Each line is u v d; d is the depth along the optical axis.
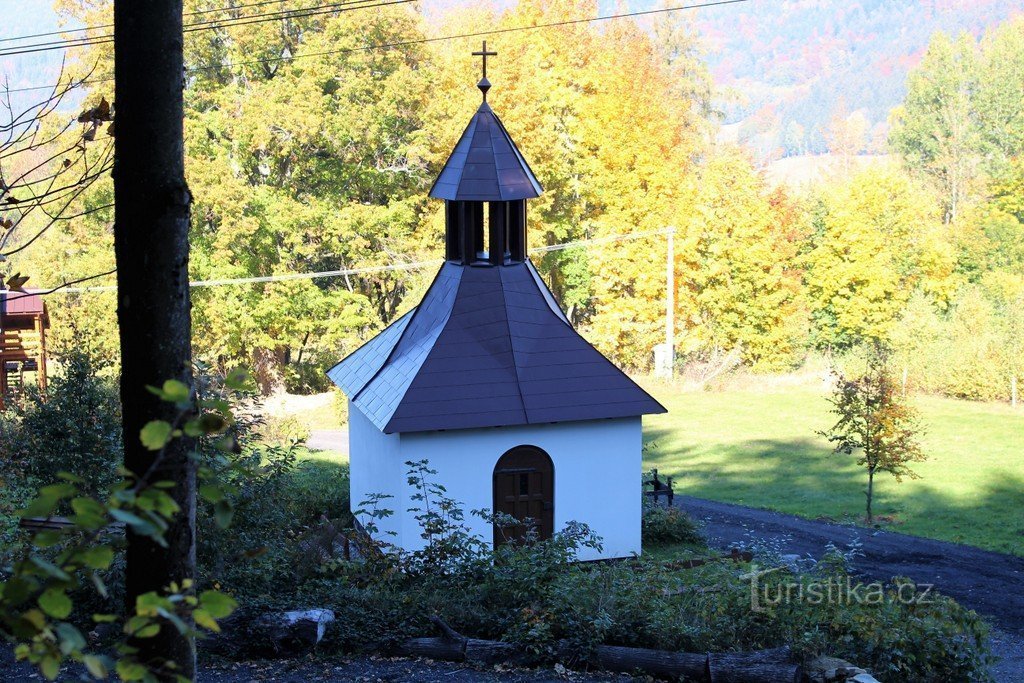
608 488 20.66
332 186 47.72
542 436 20.09
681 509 26.17
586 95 52.97
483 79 20.98
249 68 46.44
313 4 45.62
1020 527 28.77
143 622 3.49
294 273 46.91
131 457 5.26
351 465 24.00
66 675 10.62
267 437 35.94
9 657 11.06
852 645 12.80
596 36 56.03
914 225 59.34
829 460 38.34
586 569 14.70
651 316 52.06
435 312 21.09
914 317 53.03
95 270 41.84
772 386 52.84
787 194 60.44
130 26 5.27
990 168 78.56
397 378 20.58
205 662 12.01
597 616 12.91
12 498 14.27
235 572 13.34
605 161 52.16
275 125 44.50
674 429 44.34
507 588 13.73
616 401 20.42
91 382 16.19
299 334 48.50
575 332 21.12
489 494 19.92
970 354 49.78
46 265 42.00
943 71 81.94
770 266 53.16
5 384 35.19
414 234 49.56
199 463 4.03
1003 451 39.06
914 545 26.53
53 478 15.22
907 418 29.66
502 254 20.95
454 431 19.61
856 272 54.41
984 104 80.69
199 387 14.36
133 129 5.30
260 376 49.00
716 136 67.19
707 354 55.94
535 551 14.34
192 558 5.26
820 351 58.03
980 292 56.78
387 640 12.73
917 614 13.50
